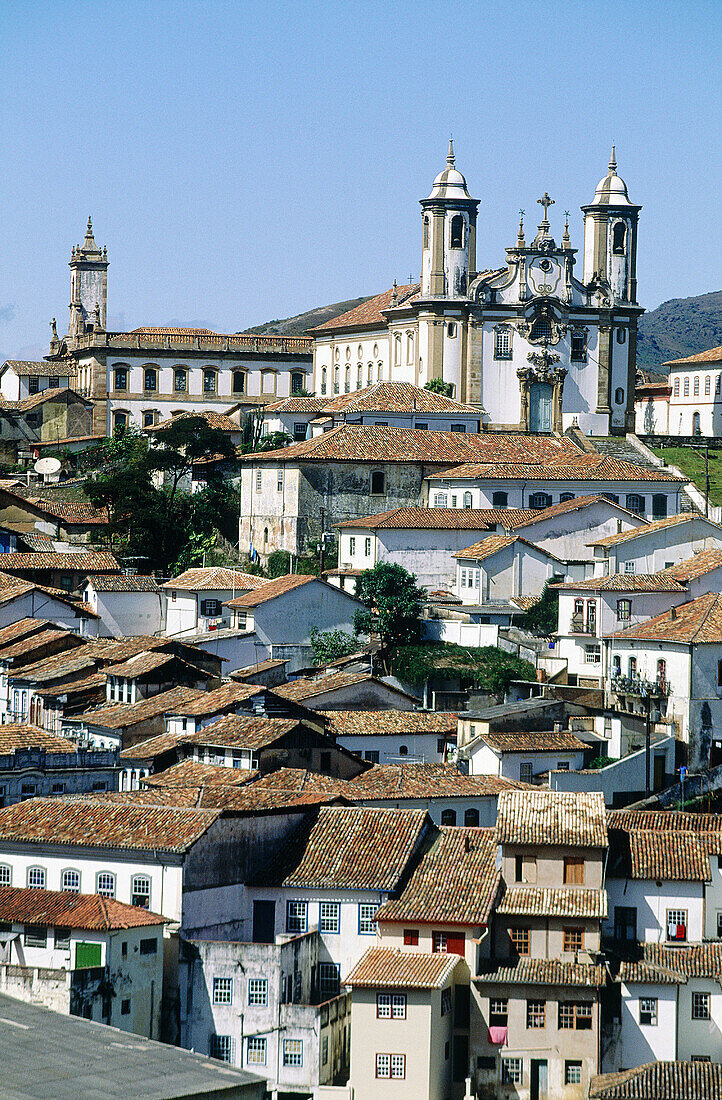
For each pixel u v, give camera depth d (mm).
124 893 111000
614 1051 111188
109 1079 72938
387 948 110375
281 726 135875
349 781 134125
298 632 175125
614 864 119500
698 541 177875
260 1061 105562
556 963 112688
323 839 117688
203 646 168375
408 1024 104438
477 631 174375
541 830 117625
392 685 162625
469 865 117438
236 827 114000
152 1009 105750
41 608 179250
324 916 114000
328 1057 106125
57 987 100438
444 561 190875
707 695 147625
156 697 149875
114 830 112812
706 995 112625
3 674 161625
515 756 143125
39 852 113312
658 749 144250
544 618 176625
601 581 165500
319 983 113438
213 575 186125
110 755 135375
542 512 192625
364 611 177750
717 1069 106625
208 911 111562
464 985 110750
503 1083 109812
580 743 146750
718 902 118938
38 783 130875
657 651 150125
